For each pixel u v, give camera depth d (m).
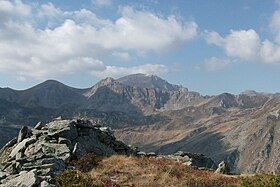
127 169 25.73
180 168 28.64
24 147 28.77
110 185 20.69
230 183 23.16
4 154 31.03
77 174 20.73
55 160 23.62
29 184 18.50
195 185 22.52
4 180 20.80
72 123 32.62
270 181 17.92
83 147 30.44
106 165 26.34
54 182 19.80
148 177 23.55
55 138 30.34
